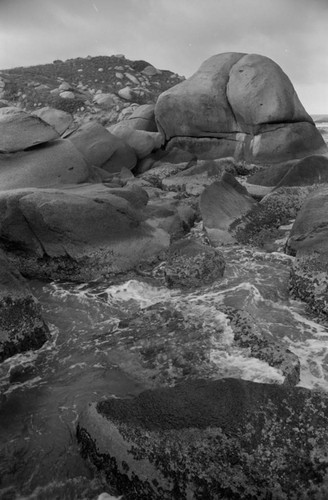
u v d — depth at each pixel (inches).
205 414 140.9
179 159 559.2
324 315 223.1
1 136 369.7
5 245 292.2
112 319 228.1
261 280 261.1
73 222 275.6
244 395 147.8
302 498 121.4
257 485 123.9
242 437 132.3
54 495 133.4
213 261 263.6
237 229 329.4
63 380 182.9
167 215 339.6
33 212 274.5
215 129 580.4
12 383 181.8
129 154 520.7
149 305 241.0
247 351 185.6
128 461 131.6
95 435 141.0
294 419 137.9
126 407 146.9
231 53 595.2
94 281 275.3
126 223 290.8
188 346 193.5
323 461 126.6
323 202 297.7
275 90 531.2
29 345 204.4
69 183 366.3
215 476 126.2
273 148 540.7
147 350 195.2
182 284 259.1
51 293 260.2
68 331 219.0
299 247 287.1
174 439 133.0
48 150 375.2
